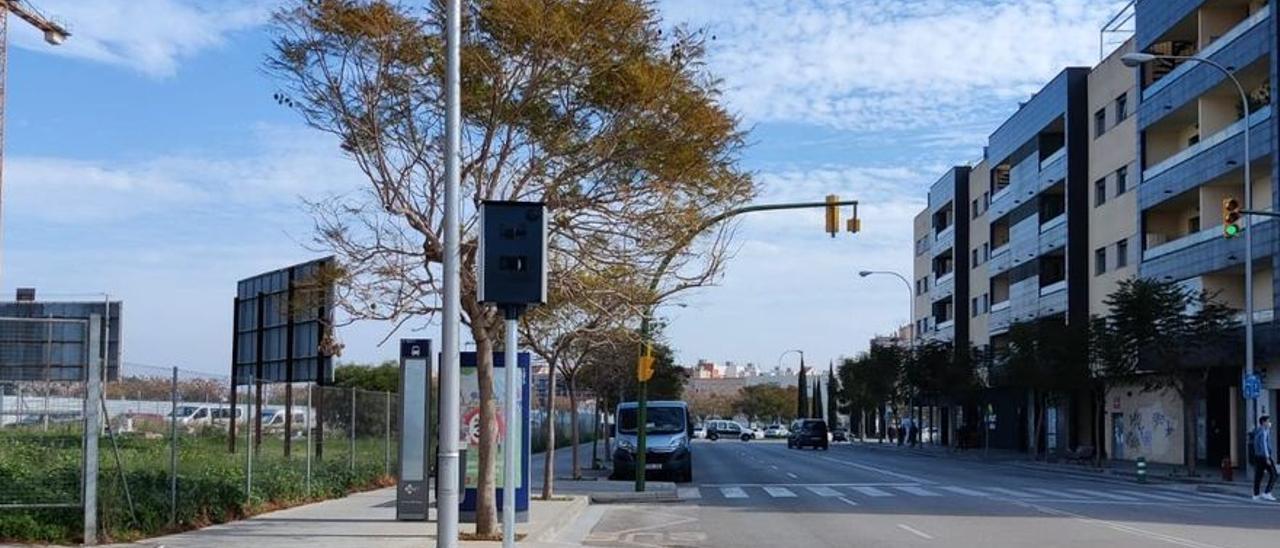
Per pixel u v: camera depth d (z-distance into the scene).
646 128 16.98
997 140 74.88
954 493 30.06
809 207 27.39
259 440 26.78
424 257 16.95
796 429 77.81
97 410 15.38
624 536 19.42
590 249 17.45
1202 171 44.81
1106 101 57.22
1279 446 40.00
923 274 99.25
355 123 16.64
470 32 16.42
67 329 24.44
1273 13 39.75
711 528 20.73
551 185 17.00
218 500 18.67
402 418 19.05
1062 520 21.98
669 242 17.83
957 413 86.38
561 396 72.38
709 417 178.12
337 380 77.50
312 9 16.31
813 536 19.20
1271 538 18.88
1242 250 41.75
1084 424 61.84
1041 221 65.38
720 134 17.39
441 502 13.80
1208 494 31.11
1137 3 51.72
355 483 26.06
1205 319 39.38
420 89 16.77
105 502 15.59
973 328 81.88
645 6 16.59
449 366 13.92
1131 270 53.50
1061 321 53.31
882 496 28.89
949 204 87.56
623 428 36.09
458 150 14.08
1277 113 39.38
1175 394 49.19
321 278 17.33
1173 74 47.38
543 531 18.45
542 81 16.53
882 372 84.75
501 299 14.23
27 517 15.02
